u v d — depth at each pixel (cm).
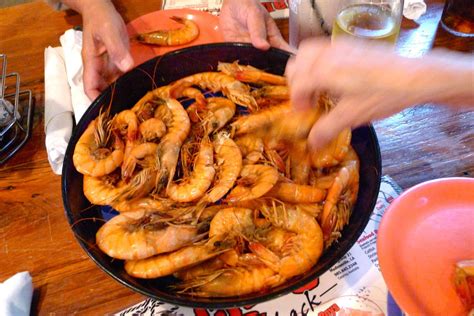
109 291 47
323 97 47
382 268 42
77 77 65
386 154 56
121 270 47
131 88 59
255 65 62
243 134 59
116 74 65
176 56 60
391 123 59
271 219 50
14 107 61
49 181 57
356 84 35
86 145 55
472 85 34
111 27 62
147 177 54
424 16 70
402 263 43
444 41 67
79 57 66
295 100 40
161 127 59
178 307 46
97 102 56
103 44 64
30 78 68
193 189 54
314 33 62
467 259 43
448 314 40
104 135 57
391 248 43
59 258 50
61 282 48
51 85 63
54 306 47
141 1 78
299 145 54
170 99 60
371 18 53
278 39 65
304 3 60
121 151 56
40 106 64
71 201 50
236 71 61
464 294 40
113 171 57
